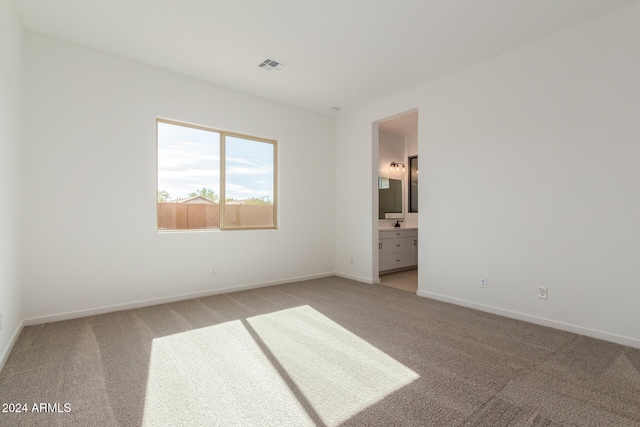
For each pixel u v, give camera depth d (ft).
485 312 10.83
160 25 9.10
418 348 7.83
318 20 8.80
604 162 8.39
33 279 9.40
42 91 9.57
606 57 8.36
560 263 9.20
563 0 7.85
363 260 15.94
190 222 12.85
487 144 10.92
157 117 11.76
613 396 5.73
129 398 5.65
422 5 8.13
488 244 10.89
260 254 14.62
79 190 10.16
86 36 9.71
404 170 21.29
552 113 9.36
